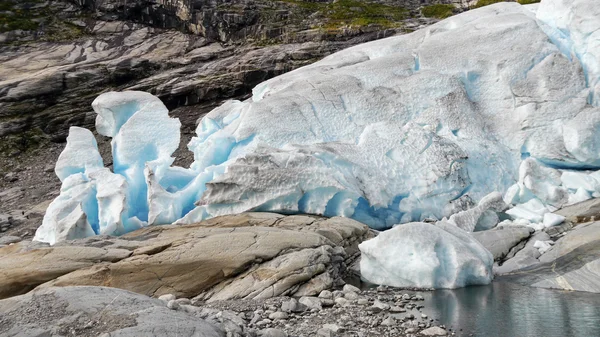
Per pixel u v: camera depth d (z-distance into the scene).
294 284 11.19
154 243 12.27
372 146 16.77
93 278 10.97
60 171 16.86
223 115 20.11
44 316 6.99
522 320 8.92
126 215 15.15
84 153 17.30
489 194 15.52
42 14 44.34
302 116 18.03
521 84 18.11
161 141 17.59
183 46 40.88
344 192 15.00
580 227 13.43
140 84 35.56
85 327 6.69
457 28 20.73
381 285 11.68
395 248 11.69
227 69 35.81
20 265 11.33
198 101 34.59
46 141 33.34
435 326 8.73
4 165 31.22
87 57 39.50
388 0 48.19
